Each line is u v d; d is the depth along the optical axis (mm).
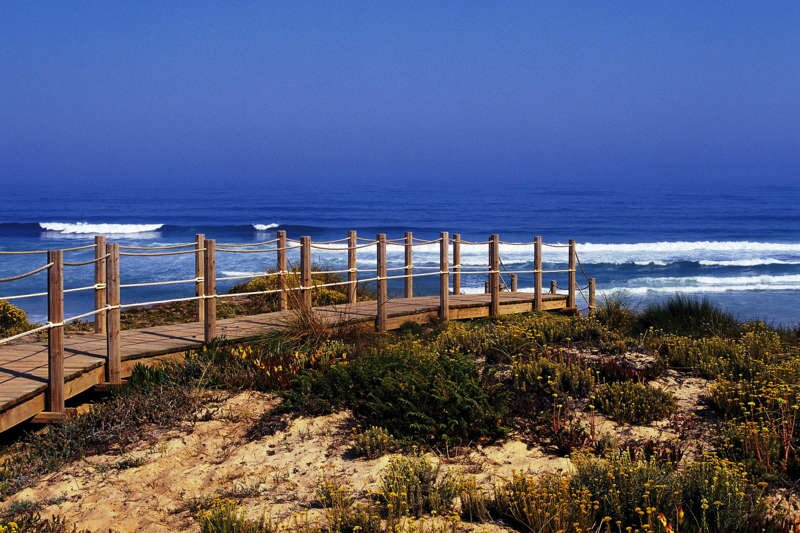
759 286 32875
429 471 6160
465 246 49594
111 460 6988
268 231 65500
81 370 8594
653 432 7379
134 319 15664
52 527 5512
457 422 7180
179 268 34938
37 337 12922
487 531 5316
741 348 10273
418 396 7609
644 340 11531
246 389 8758
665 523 4809
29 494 6309
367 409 7945
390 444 7086
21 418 7535
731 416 7734
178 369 9180
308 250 11867
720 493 5406
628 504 5473
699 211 92062
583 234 64312
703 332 13008
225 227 66062
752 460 6363
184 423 7750
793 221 74938
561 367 8836
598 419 7758
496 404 7688
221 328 11547
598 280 35469
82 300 27406
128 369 9461
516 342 10727
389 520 5355
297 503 5957
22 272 34781
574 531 5191
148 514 5852
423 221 80312
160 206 111188
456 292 17219
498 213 92625
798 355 10211
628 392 8117
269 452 7082
